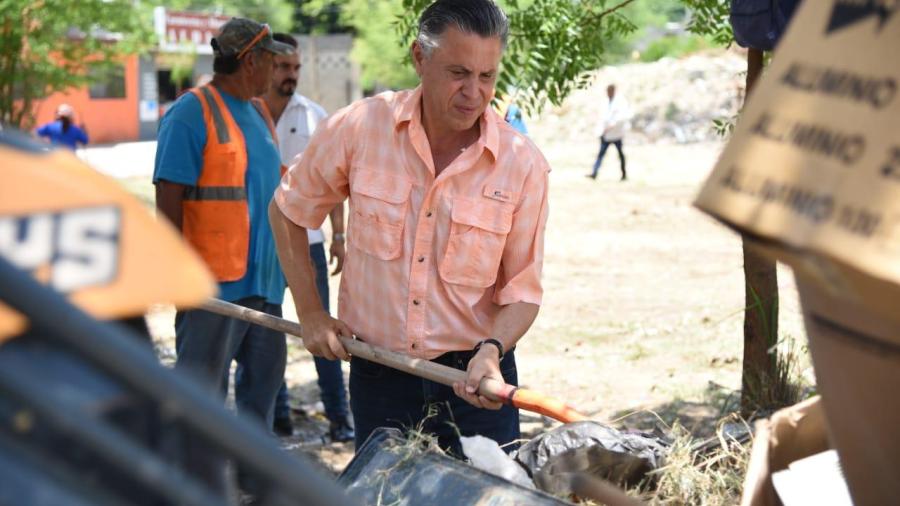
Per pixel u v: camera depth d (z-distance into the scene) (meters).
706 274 11.59
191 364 5.04
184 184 4.91
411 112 3.51
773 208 1.29
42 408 0.93
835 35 1.34
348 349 3.60
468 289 3.56
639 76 30.62
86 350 0.92
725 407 5.98
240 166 5.02
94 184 1.09
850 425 1.50
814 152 1.29
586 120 29.45
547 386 7.40
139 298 1.06
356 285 3.65
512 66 5.11
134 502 0.99
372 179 3.55
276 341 5.32
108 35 16.28
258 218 5.09
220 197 4.98
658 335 8.81
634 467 3.02
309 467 1.04
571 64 5.09
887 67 1.28
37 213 1.05
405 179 3.52
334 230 6.25
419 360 3.44
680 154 25.88
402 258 3.55
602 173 22.41
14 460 0.97
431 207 3.51
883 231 1.20
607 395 7.11
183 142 4.90
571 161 24.81
